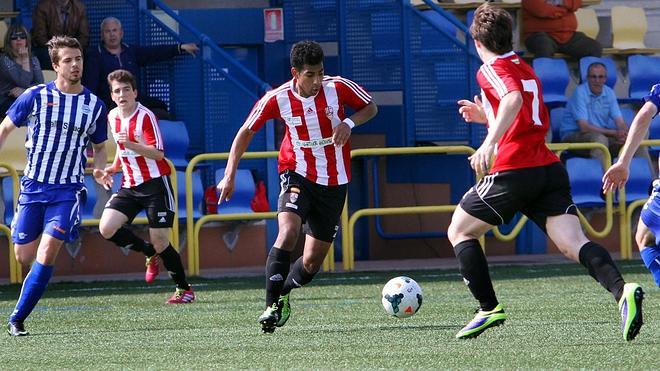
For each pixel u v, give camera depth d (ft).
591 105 140.36
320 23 145.28
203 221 122.42
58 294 104.58
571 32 149.48
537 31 149.18
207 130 135.44
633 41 158.51
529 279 109.09
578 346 62.08
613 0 164.35
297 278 73.92
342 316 82.43
